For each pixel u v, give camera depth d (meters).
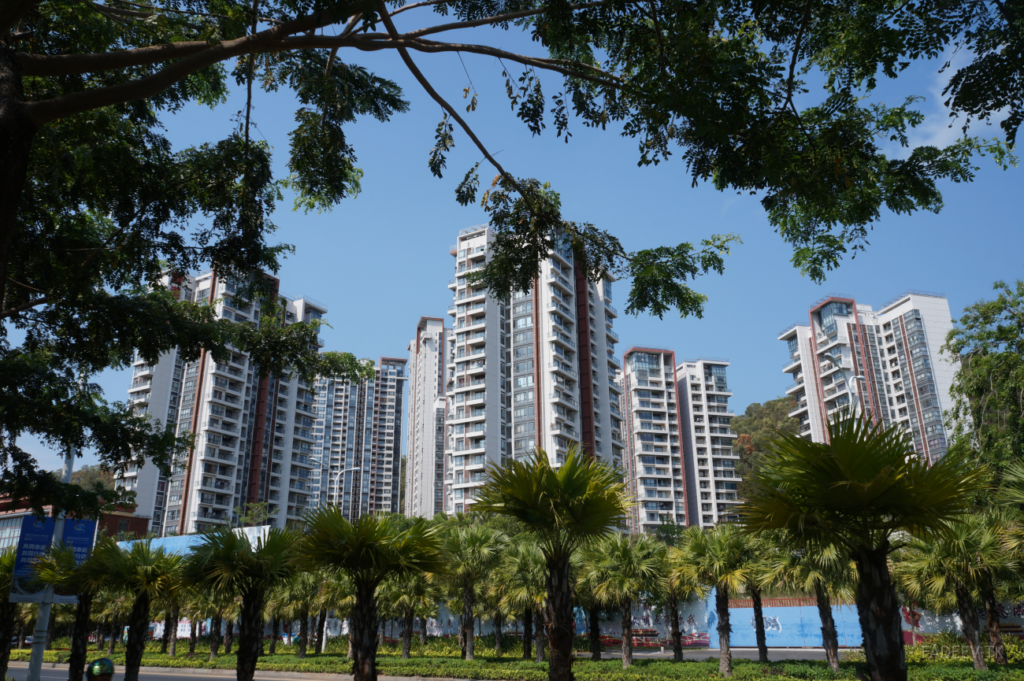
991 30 7.78
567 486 8.41
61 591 16.27
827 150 8.57
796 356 142.88
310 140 12.49
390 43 9.32
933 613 37.75
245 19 8.75
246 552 12.30
